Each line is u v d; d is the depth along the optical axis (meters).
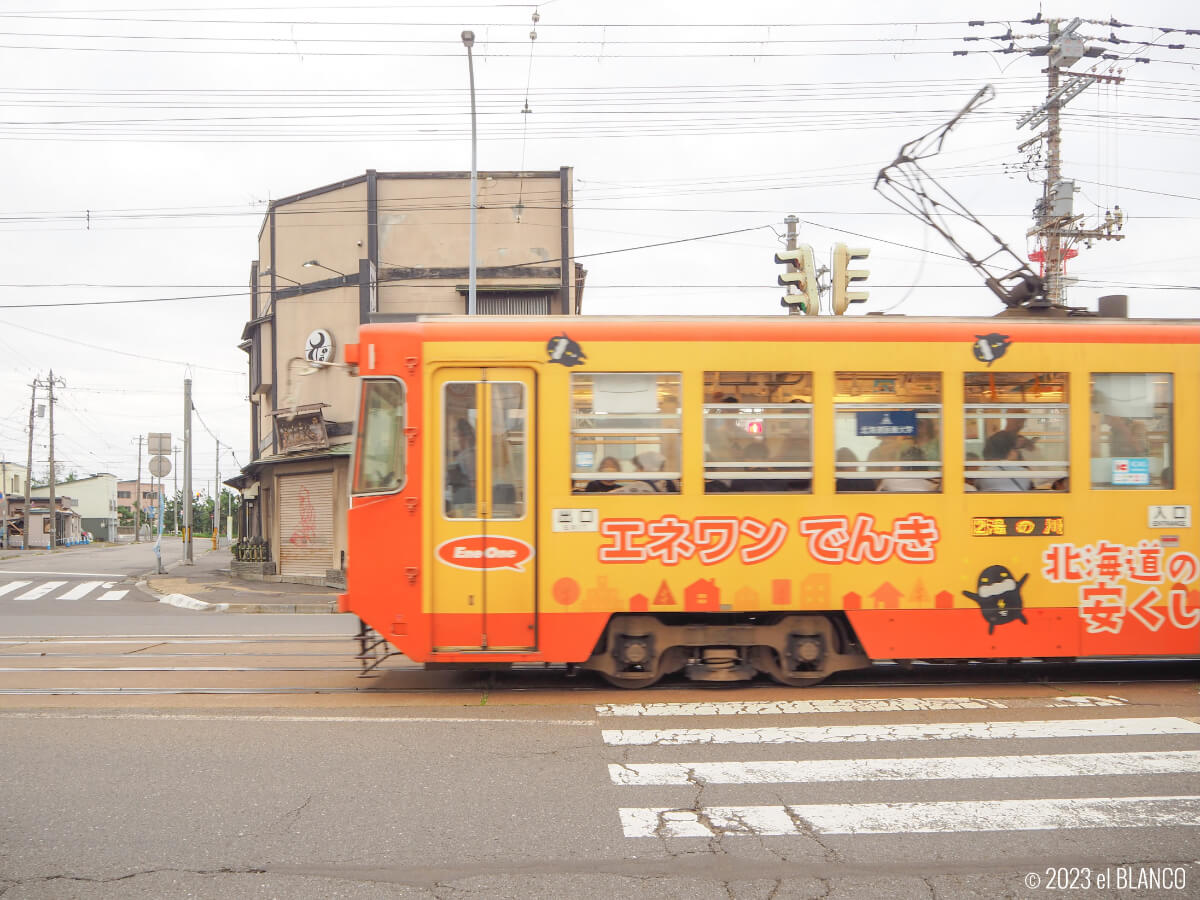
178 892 3.79
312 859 4.13
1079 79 18.30
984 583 7.41
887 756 5.73
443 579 7.29
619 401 7.39
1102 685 7.86
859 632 7.34
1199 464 7.61
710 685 7.88
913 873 4.01
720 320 7.50
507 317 7.47
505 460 7.36
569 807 4.80
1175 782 5.21
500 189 21.33
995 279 8.98
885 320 7.57
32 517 61.75
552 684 7.99
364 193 21.56
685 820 4.62
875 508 7.41
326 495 21.23
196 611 16.03
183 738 6.17
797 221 20.66
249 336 26.48
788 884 3.89
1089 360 7.59
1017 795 5.00
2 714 6.90
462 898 3.75
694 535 7.34
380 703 7.26
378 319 7.90
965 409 7.51
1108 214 18.52
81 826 4.52
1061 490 7.51
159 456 23.97
